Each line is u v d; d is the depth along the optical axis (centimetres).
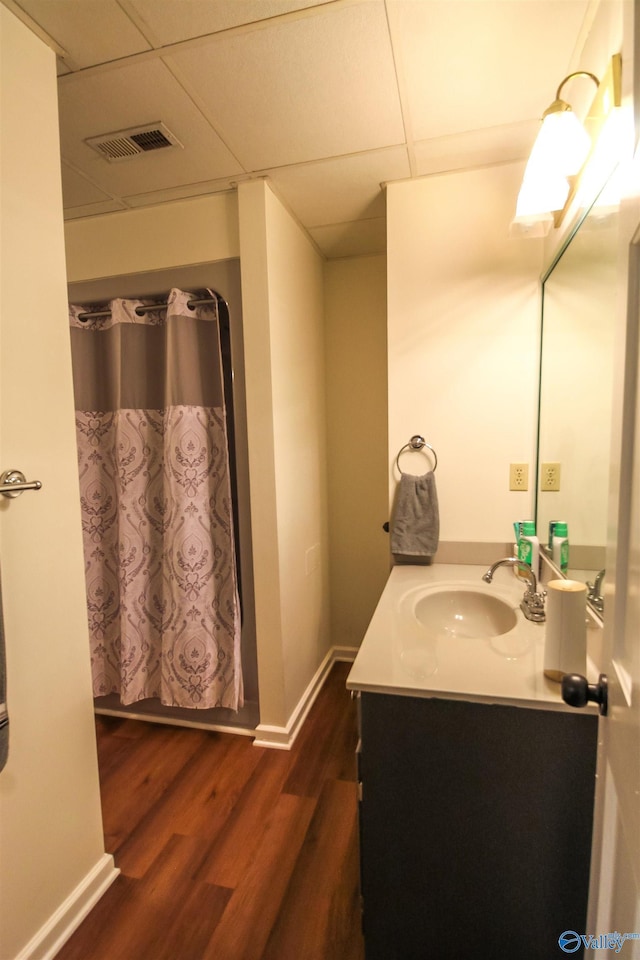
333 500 269
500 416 176
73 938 120
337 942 118
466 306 175
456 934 103
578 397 131
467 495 182
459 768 99
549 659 98
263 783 175
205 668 189
